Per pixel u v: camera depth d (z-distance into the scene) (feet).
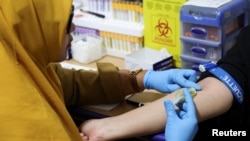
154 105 3.22
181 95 3.14
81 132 3.26
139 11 4.85
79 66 4.85
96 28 5.21
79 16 5.39
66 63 5.00
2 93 2.38
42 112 2.45
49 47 2.76
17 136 2.39
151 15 4.71
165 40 4.69
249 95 3.12
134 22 4.98
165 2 4.50
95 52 5.05
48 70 3.01
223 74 3.17
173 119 2.96
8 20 2.47
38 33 2.63
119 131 3.09
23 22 2.52
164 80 3.59
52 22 2.64
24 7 2.50
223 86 3.13
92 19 5.27
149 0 4.65
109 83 3.71
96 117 3.56
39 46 2.68
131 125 3.10
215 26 4.08
